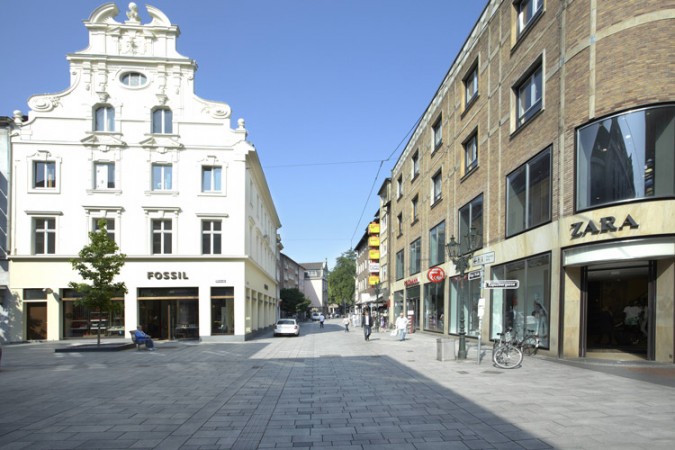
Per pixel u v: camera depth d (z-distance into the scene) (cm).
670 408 725
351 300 9031
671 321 1148
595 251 1216
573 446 550
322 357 1670
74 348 1969
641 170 1153
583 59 1284
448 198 2495
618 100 1193
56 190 2633
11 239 2594
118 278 2616
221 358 1694
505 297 1727
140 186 2691
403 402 823
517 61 1683
